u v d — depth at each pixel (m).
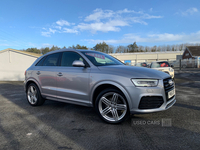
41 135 2.58
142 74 2.83
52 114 3.72
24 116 3.59
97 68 3.24
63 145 2.24
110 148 2.13
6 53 15.30
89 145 2.23
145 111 2.69
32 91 4.53
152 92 2.70
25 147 2.20
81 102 3.40
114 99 2.95
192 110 3.79
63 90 3.68
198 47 39.97
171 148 2.10
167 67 9.94
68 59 3.87
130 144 2.23
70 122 3.16
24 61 15.20
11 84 11.48
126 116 2.85
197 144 2.19
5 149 2.15
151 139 2.37
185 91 6.62
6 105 4.68
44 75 4.12
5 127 2.94
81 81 3.34
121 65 3.56
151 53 50.59
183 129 2.70
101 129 2.78
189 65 30.45
